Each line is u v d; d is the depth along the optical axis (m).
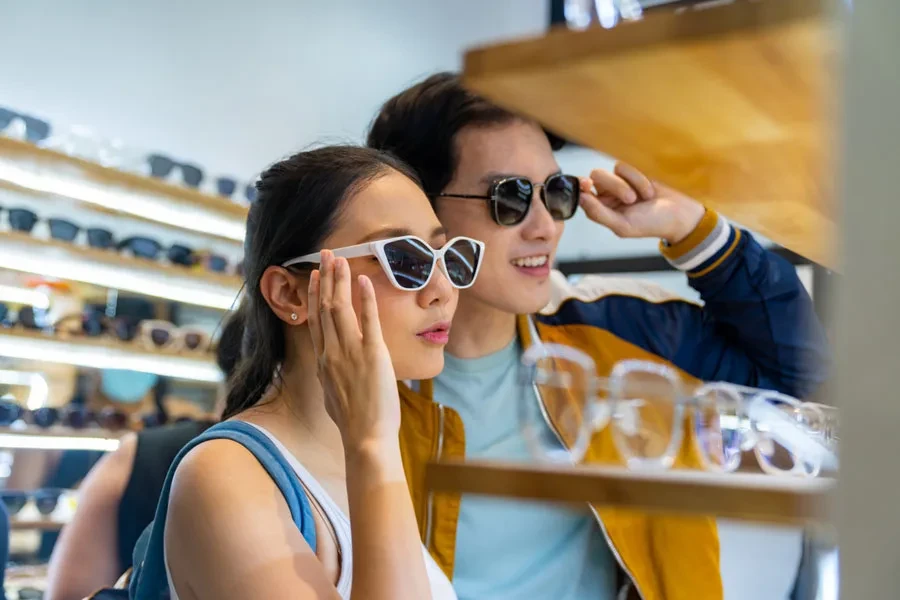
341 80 5.37
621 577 1.40
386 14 5.59
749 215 0.82
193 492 0.93
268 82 4.97
